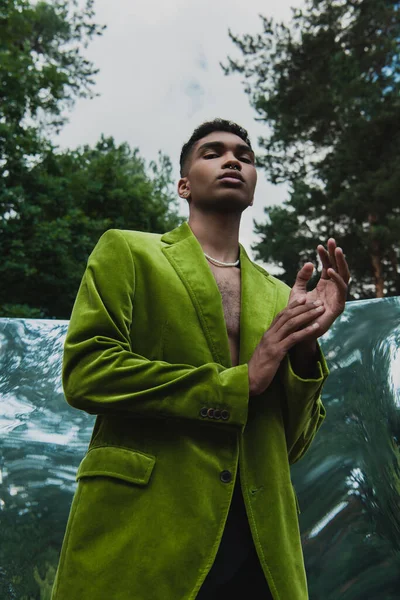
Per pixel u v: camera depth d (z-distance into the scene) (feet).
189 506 4.01
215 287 4.80
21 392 7.79
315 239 60.29
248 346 4.75
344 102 59.82
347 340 7.79
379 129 57.88
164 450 4.19
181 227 5.30
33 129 49.01
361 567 6.83
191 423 4.21
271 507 4.30
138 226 60.59
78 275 45.60
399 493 6.95
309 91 62.08
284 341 4.31
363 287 61.87
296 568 4.28
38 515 7.20
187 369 4.27
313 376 4.72
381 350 7.57
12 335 8.14
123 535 3.97
